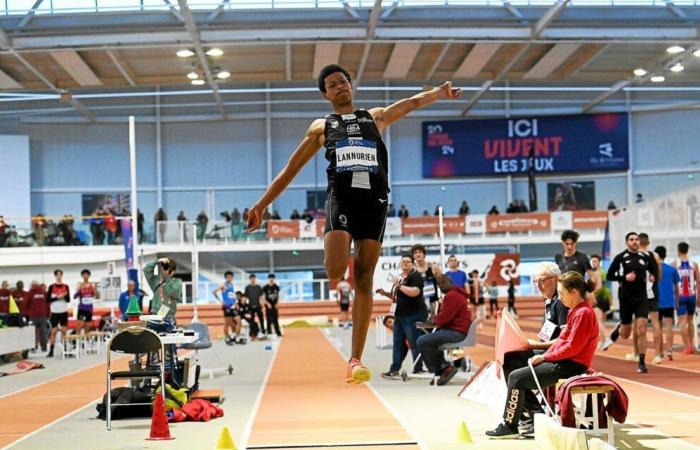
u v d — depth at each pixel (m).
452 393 10.85
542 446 6.79
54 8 26.56
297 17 27.56
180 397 9.42
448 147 42.31
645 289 12.87
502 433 7.32
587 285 7.39
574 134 41.94
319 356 18.53
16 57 28.22
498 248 38.78
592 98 42.06
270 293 26.83
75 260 32.38
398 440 7.21
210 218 41.78
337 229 4.13
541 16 28.22
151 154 41.94
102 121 41.47
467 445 6.94
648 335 21.50
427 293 13.96
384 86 40.59
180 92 36.00
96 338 25.36
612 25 28.52
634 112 42.09
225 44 27.86
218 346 23.20
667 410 8.72
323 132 4.37
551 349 7.25
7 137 39.69
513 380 7.30
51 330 21.36
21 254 31.78
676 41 28.89
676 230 19.89
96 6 26.70
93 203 41.56
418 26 28.20
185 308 36.09
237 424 8.53
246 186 42.28
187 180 42.19
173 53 29.25
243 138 42.41
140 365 10.32
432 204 42.53
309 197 42.09
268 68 32.22
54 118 41.31
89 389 13.11
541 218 37.06
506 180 42.34
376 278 27.55
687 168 41.53
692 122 41.59
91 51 28.27
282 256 40.50
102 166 41.75
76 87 32.72
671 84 40.28
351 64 32.09
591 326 7.16
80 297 22.55
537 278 8.33
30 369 17.25
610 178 42.19
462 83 40.53
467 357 13.56
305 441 7.23
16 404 11.27
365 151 4.25
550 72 33.97
